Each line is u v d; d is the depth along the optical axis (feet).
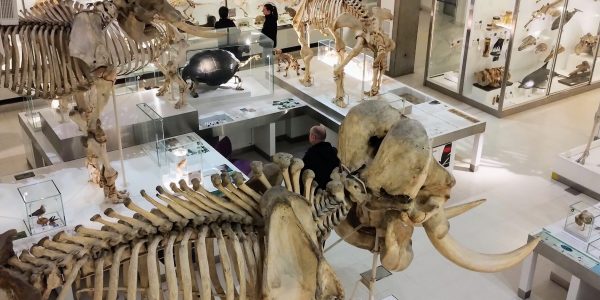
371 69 28.76
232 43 26.48
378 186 9.43
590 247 16.74
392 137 9.07
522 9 28.84
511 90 30.86
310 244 8.96
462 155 26.68
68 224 17.39
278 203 8.94
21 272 7.54
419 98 27.37
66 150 20.93
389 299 16.55
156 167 20.76
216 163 21.22
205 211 9.21
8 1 16.16
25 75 16.89
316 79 29.12
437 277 18.84
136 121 21.97
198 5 33.91
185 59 25.20
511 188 24.16
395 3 34.94
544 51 30.94
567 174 24.22
